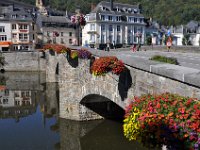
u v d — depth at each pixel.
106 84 13.82
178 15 111.75
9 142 18.58
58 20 73.56
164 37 84.25
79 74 20.06
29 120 23.67
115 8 73.62
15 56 53.59
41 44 71.12
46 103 29.47
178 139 5.57
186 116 5.58
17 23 67.06
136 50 40.25
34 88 37.12
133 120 6.33
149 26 84.56
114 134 19.09
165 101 6.18
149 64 10.12
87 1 112.88
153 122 5.84
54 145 18.03
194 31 94.69
